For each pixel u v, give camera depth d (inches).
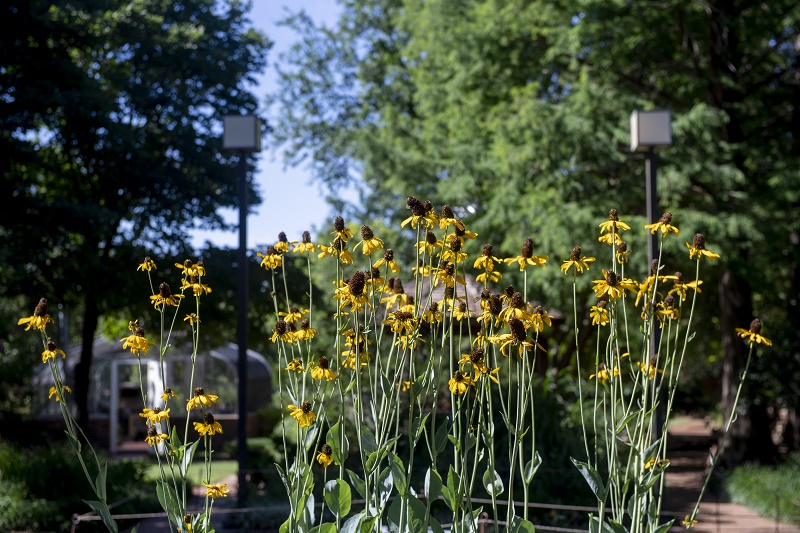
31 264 617.0
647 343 141.8
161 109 698.2
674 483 609.9
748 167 673.0
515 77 657.0
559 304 604.7
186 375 976.3
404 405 384.8
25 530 419.2
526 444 402.9
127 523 449.4
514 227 602.9
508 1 647.1
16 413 817.5
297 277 671.8
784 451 797.2
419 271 139.9
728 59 646.5
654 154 386.0
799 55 679.1
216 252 660.1
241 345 419.5
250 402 994.1
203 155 681.0
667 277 144.9
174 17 722.8
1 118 608.4
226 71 720.3
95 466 504.4
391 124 837.2
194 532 132.0
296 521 128.8
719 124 558.9
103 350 957.2
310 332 143.6
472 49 652.1
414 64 896.3
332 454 135.0
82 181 687.7
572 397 449.7
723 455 677.3
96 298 635.5
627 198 589.0
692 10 618.5
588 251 546.9
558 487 394.3
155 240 673.0
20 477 462.0
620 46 614.9
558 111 582.2
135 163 656.4
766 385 638.5
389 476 134.1
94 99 617.3
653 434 267.0
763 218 592.1
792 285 712.4
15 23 609.3
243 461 415.5
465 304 138.9
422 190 735.1
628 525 164.7
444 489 127.1
